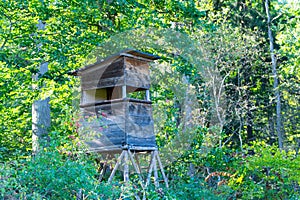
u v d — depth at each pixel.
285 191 9.55
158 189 8.46
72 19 10.23
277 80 18.17
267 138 16.80
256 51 15.83
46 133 12.23
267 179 9.59
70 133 8.78
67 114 8.77
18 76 10.67
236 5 17.06
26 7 10.28
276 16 18.27
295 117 17.64
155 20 10.77
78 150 8.34
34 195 6.07
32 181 6.52
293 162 9.34
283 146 17.14
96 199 6.97
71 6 10.17
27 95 10.92
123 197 7.46
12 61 10.18
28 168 6.57
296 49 16.92
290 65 17.23
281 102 17.81
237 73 16.45
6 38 10.36
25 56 10.23
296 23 17.27
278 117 16.86
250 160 9.68
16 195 6.12
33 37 10.23
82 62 10.46
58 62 10.15
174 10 10.88
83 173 6.79
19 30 10.38
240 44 15.07
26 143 12.81
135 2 10.53
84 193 6.80
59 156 7.02
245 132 16.77
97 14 10.38
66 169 6.66
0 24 10.85
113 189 7.40
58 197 6.55
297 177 9.20
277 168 9.39
